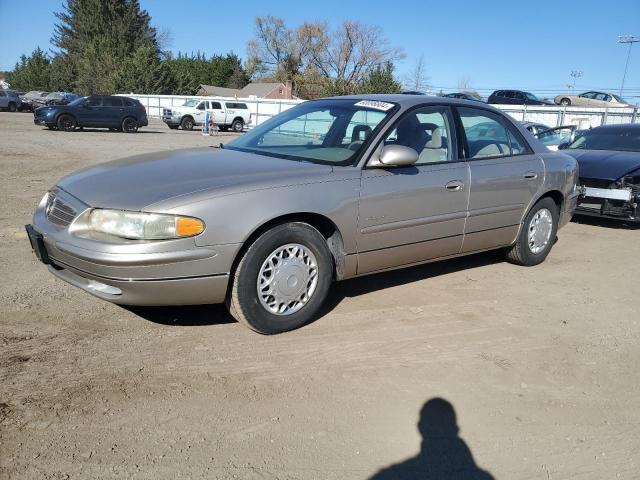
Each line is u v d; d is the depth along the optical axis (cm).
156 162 410
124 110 2630
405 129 442
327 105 487
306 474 252
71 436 268
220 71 8538
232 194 346
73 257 339
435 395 322
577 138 954
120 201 338
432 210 447
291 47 7719
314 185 379
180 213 330
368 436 281
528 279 542
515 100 3384
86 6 6769
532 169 536
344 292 479
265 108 3575
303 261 384
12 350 347
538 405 318
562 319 445
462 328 416
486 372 352
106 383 315
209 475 247
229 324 399
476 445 279
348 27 6725
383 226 417
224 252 342
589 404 322
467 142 488
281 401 307
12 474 240
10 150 1539
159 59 5906
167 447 264
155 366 337
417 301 466
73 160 1380
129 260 323
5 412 282
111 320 397
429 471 259
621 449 283
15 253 546
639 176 757
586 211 793
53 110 2444
